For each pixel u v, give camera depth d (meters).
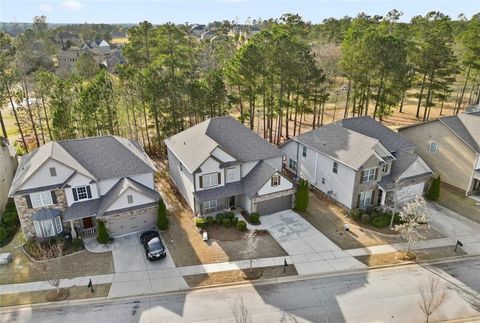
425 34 71.25
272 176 34.00
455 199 38.81
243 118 53.22
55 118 42.94
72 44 148.75
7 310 23.97
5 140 43.50
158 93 46.91
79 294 25.27
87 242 31.02
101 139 34.91
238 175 35.91
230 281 26.48
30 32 148.50
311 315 23.36
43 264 28.42
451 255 29.47
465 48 60.84
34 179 29.62
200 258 29.02
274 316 23.28
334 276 27.08
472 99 74.81
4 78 47.16
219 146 33.97
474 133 40.06
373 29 57.50
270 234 32.22
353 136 37.75
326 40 92.50
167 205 37.16
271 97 50.66
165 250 29.94
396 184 33.88
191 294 25.30
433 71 56.97
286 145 44.75
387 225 33.72
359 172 34.47
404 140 41.06
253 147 37.41
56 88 45.41
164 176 43.97
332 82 68.44
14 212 34.44
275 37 47.00
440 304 23.69
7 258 28.52
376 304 24.28
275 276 26.98
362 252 29.81
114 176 32.38
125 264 28.33
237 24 162.88
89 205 31.39
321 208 36.84
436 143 42.25
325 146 38.75
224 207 35.81
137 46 76.12
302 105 52.19
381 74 50.78
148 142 51.81
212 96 48.94
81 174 30.66
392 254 29.55
